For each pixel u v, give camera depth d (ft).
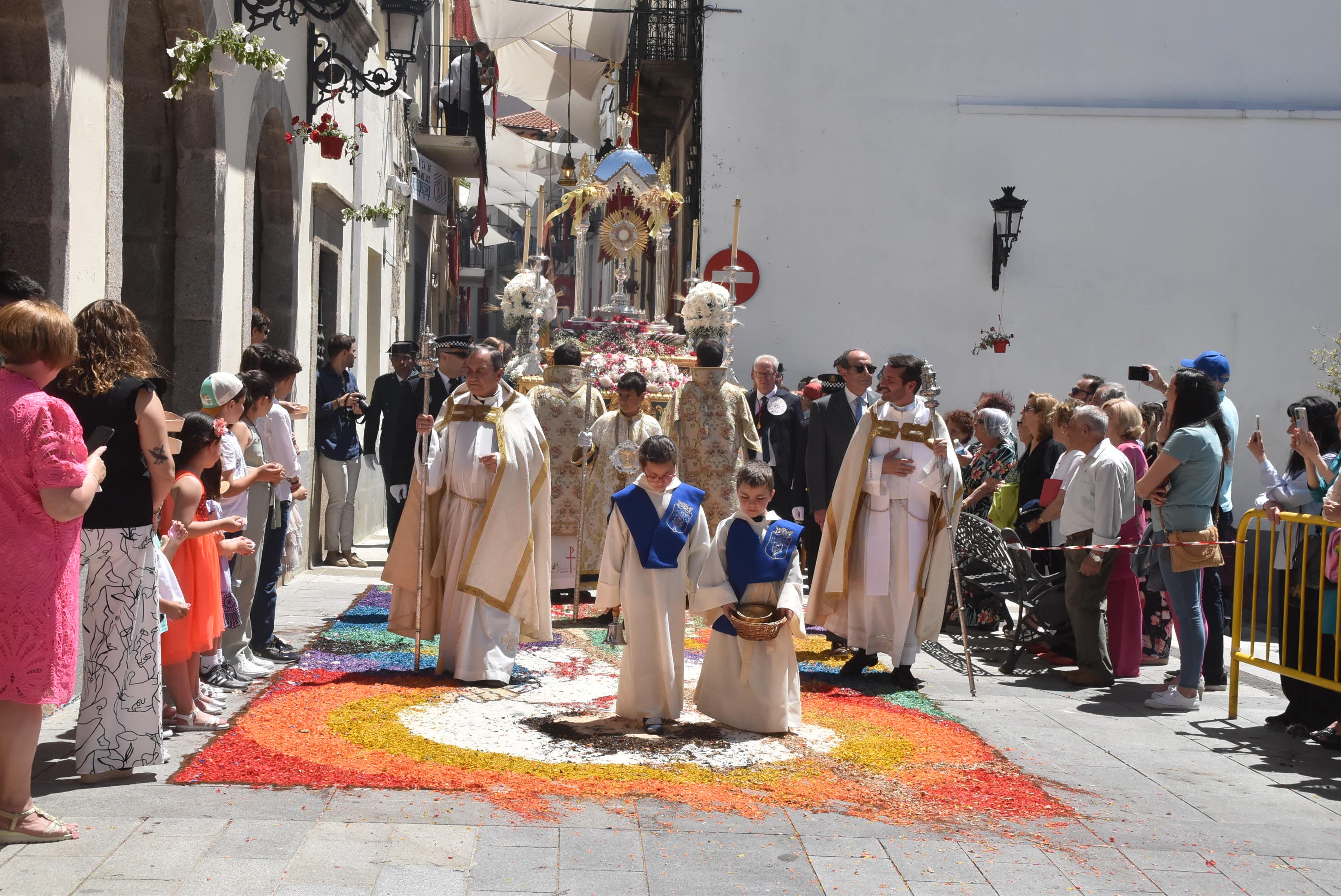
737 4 44.65
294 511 24.64
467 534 23.32
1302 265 45.37
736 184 44.83
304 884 12.58
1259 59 45.29
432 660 24.52
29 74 18.61
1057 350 45.37
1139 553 25.58
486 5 60.13
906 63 44.96
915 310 45.19
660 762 17.67
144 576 15.93
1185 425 23.50
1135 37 45.14
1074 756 19.29
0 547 13.34
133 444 15.72
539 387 34.17
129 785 15.61
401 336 59.67
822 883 13.33
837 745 19.11
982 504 32.22
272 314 34.19
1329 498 20.11
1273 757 19.79
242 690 21.25
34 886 12.30
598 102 74.84
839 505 24.93
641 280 42.45
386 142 52.65
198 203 26.91
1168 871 14.23
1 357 14.24
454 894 12.56
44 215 18.80
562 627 29.09
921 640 24.41
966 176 45.11
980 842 14.90
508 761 17.43
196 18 25.50
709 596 19.70
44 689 13.46
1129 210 45.27
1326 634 20.58
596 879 13.14
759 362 35.81
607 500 33.45
